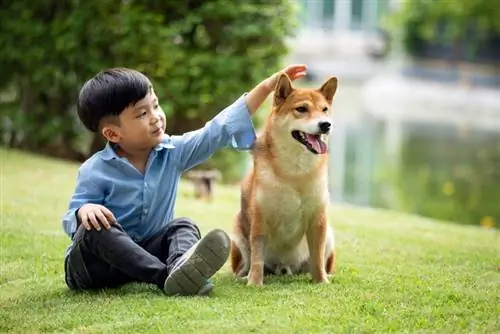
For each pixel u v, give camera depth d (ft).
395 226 26.27
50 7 41.73
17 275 17.01
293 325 12.45
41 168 34.35
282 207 16.37
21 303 14.69
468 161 56.39
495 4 126.00
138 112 15.10
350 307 13.58
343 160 56.24
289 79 16.60
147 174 15.46
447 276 16.89
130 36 38.99
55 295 15.29
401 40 147.13
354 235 23.48
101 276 15.35
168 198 15.84
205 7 39.70
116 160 15.28
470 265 18.61
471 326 12.54
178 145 15.84
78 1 39.99
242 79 40.70
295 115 16.15
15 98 45.29
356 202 40.27
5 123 45.29
